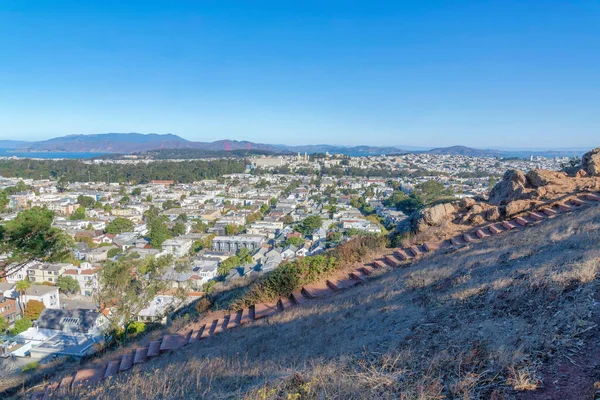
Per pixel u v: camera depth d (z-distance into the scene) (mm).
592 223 8328
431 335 5406
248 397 4727
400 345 5383
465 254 9164
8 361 22250
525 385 3670
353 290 9352
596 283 5270
